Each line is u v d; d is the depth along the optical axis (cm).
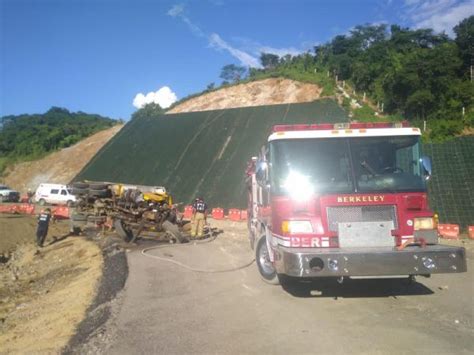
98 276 1082
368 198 721
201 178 4094
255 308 719
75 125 8506
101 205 1931
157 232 1700
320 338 571
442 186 2398
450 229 1880
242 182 3728
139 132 5747
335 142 756
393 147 758
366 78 5609
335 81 6012
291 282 880
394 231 713
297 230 713
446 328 605
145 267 1105
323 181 737
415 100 4466
